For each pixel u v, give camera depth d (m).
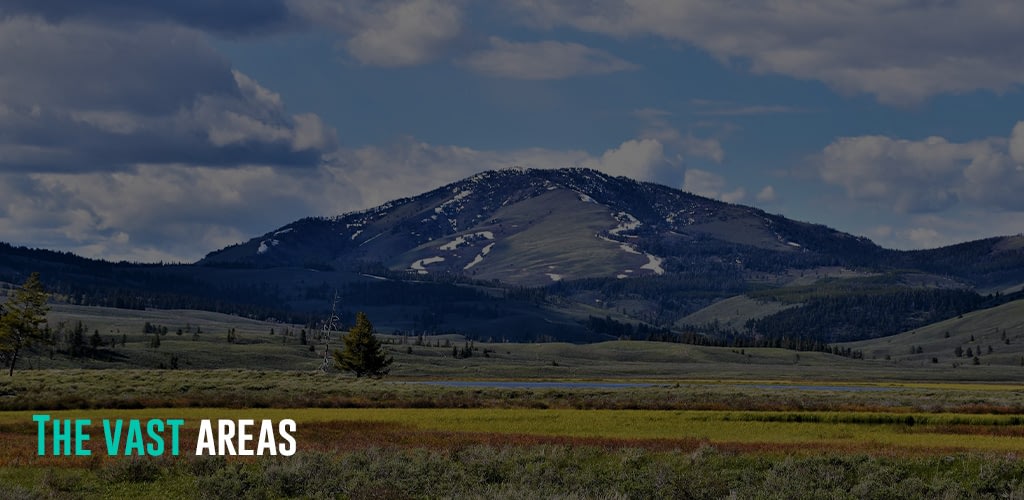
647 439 76.88
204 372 180.50
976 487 56.12
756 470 61.19
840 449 69.62
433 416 100.44
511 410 110.94
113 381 143.12
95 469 58.16
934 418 99.88
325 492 52.50
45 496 49.62
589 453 66.00
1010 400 131.75
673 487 55.72
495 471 59.19
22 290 185.88
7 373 179.75
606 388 159.75
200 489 52.25
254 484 53.91
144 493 52.38
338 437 78.38
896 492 54.78
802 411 111.00
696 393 137.50
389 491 52.25
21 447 68.44
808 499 53.97
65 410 104.81
